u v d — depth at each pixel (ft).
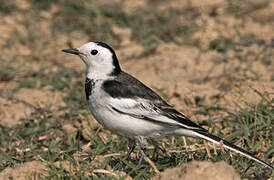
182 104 45.32
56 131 42.34
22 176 32.37
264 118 39.42
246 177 31.89
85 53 35.40
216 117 41.98
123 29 64.49
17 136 42.34
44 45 61.62
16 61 57.98
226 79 49.37
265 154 35.29
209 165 28.27
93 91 34.27
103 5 69.41
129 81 34.78
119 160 35.06
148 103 33.76
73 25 65.62
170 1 72.02
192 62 54.54
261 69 50.16
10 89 51.62
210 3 69.62
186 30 62.54
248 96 43.91
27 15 68.49
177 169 29.07
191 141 37.73
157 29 63.05
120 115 33.45
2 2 70.13
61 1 71.61
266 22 63.57
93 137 40.11
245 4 68.13
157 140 38.29
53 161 35.88
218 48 57.67
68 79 52.80
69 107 46.19
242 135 37.63
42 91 50.83
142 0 72.69
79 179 31.58
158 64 55.01
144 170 31.91
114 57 35.68
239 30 61.87
